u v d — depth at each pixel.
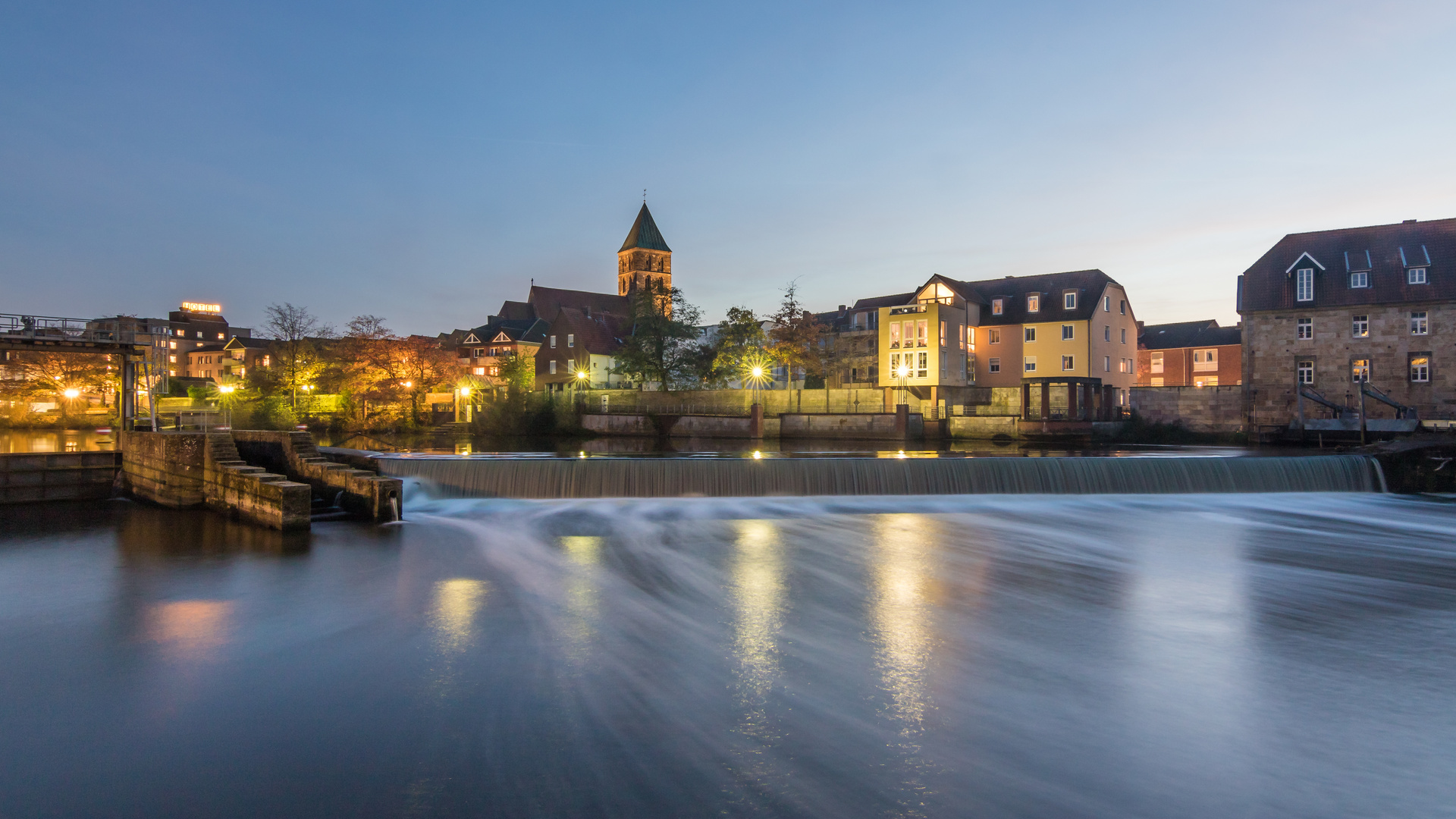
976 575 14.99
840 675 9.55
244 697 8.99
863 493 25.86
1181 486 26.62
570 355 89.69
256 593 13.64
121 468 26.23
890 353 66.38
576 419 70.44
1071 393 51.06
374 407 75.81
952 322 65.69
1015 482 26.25
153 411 28.12
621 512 22.66
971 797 6.62
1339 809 6.54
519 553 16.98
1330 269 50.12
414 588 13.92
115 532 19.39
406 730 8.04
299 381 75.00
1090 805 6.52
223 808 6.60
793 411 65.00
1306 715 8.43
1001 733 7.92
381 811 6.50
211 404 66.62
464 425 71.62
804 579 14.58
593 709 8.54
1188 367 88.44
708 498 25.12
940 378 63.62
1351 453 28.30
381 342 77.44
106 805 6.68
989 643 10.80
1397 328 47.25
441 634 11.25
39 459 24.55
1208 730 8.02
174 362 152.00
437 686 9.27
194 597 13.43
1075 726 8.09
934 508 23.48
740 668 9.77
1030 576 14.89
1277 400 50.44
